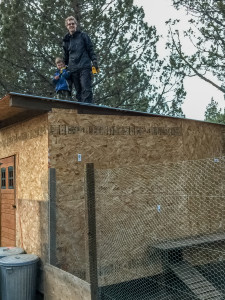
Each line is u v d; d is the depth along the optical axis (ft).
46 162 21.21
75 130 21.94
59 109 21.50
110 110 23.43
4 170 28.14
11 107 21.25
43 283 20.63
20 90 43.78
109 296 20.04
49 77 44.86
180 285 21.36
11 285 19.25
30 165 23.48
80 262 21.17
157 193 24.58
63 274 17.79
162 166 25.20
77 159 21.80
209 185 27.43
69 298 17.17
